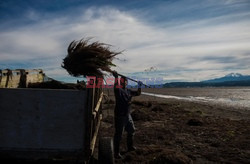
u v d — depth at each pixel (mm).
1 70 3965
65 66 3863
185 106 17188
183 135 6625
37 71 6012
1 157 2738
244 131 7242
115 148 4359
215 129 7461
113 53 4000
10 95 2727
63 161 3400
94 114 2867
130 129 4676
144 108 13875
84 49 3781
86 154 2764
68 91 2756
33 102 2742
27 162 3318
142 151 4738
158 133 6773
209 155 4738
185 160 4047
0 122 2738
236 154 4824
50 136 2766
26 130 2752
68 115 2768
